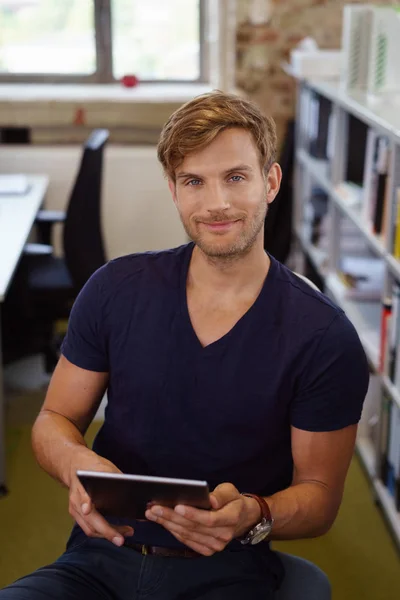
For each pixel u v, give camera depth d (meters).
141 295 1.82
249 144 1.68
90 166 3.73
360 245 4.23
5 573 2.81
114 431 1.84
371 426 3.51
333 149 4.05
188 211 1.70
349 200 3.80
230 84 5.35
